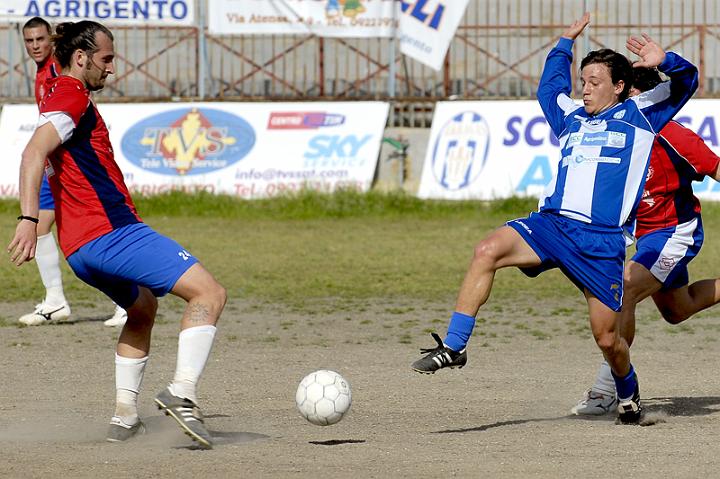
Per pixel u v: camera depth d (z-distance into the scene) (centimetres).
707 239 5912
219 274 4822
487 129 7231
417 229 6512
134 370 2075
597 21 8225
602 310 2078
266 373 2838
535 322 3709
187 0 7556
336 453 1902
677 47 8206
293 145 7362
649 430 2130
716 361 3014
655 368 2914
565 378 2773
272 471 1742
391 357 3070
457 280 4675
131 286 2044
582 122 2128
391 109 7688
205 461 1828
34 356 3077
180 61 8450
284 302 4131
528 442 2002
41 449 1945
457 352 2036
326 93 8288
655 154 2330
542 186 7075
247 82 8388
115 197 1959
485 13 8525
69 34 1958
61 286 3712
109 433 2039
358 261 5238
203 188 7294
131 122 7431
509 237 2058
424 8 7500
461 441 2017
